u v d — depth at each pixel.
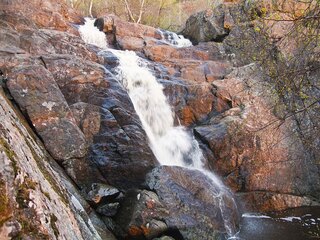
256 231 7.25
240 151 9.27
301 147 9.17
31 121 6.29
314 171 9.14
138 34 14.94
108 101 7.91
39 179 2.30
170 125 10.40
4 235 1.65
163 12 27.41
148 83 10.62
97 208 6.11
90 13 24.59
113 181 6.75
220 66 12.80
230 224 7.00
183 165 9.34
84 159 6.64
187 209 6.41
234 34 14.03
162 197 6.35
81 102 7.47
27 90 6.51
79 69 8.01
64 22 12.11
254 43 8.37
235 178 9.17
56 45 9.30
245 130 9.37
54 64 7.75
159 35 15.84
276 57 5.80
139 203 6.04
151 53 13.21
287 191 9.05
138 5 26.92
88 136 7.05
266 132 9.34
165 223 6.04
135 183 6.85
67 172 6.29
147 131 9.56
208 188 7.06
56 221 2.11
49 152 6.22
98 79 8.12
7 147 2.02
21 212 1.80
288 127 9.32
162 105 10.46
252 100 10.17
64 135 6.43
